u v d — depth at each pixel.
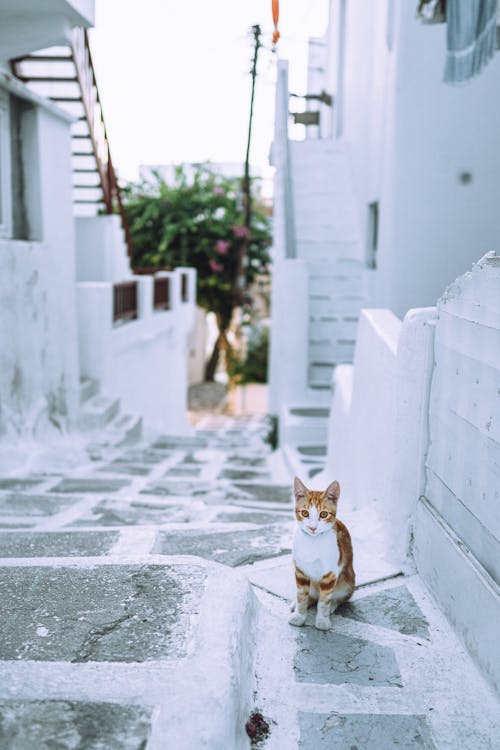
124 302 12.55
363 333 5.33
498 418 2.70
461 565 3.01
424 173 8.02
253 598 3.16
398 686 2.70
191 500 6.03
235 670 2.40
